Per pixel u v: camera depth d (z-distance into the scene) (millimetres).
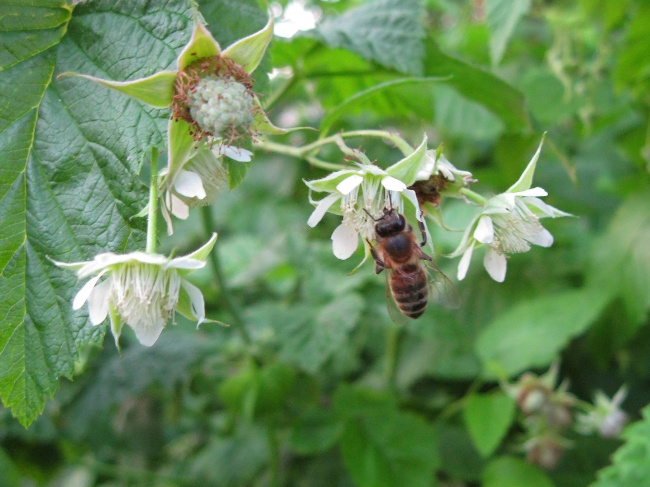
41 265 54
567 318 99
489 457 103
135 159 53
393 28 80
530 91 117
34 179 54
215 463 114
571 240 121
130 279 51
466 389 113
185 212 57
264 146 70
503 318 103
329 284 102
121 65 54
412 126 134
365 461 92
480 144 137
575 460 103
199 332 109
